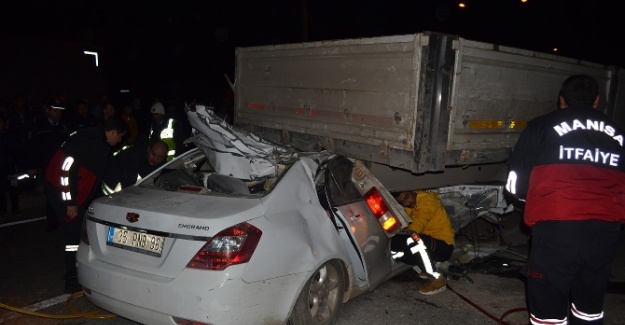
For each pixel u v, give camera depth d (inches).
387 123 179.3
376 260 169.9
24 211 309.0
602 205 120.9
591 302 130.1
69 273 184.4
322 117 210.2
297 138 226.1
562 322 129.8
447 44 167.8
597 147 124.9
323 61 207.3
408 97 169.8
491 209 222.2
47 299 180.2
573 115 129.7
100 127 184.9
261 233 129.4
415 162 168.9
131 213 136.6
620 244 269.4
